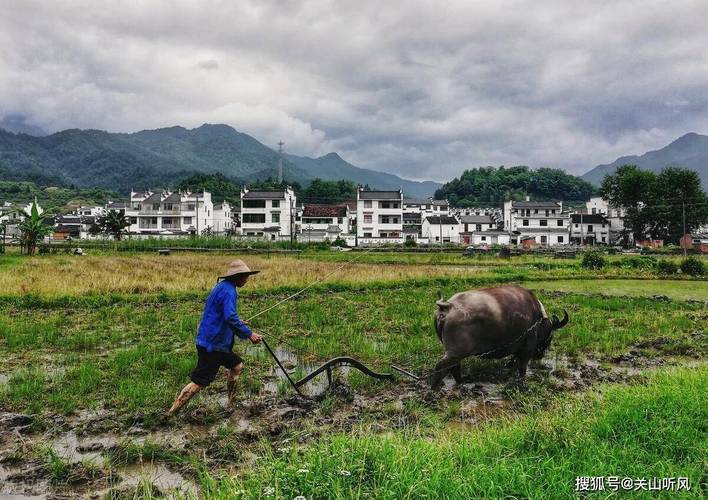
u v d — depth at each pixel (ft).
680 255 169.17
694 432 17.42
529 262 121.49
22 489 16.29
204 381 22.15
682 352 34.88
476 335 25.71
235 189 382.83
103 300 52.19
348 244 233.14
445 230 270.05
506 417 22.15
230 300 22.44
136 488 15.98
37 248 138.62
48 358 31.17
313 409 23.06
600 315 47.91
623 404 19.61
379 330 40.11
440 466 14.85
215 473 17.15
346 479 13.93
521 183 486.79
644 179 240.94
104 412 22.26
